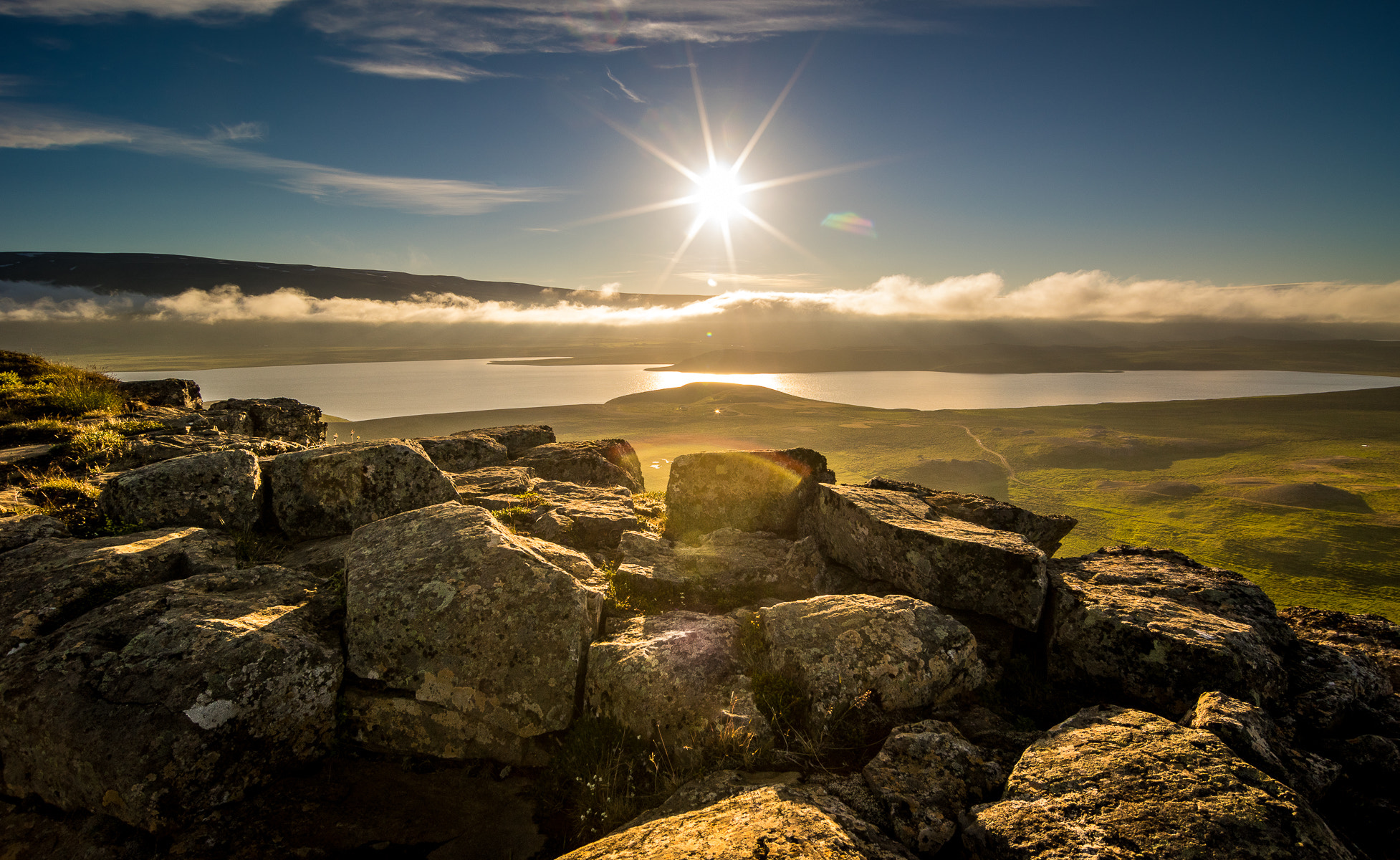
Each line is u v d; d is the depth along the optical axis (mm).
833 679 2389
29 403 6461
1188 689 2432
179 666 2227
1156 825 1689
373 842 2078
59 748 2125
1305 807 1715
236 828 2096
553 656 2410
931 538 3006
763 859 1634
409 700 2389
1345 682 2547
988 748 2223
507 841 2098
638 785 2195
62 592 2615
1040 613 2838
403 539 2836
